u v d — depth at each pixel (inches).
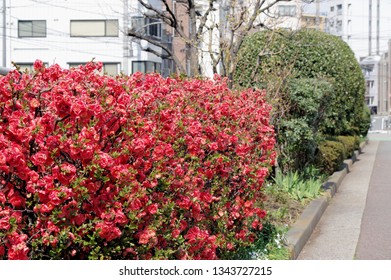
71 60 1248.2
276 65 469.1
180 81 218.5
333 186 461.1
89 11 1233.4
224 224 206.7
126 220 136.9
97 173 130.8
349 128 735.1
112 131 141.3
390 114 3051.2
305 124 394.3
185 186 169.3
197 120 197.5
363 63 3218.5
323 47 551.2
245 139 223.3
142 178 150.0
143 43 1118.4
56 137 128.4
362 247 290.8
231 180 222.5
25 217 130.3
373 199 438.9
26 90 132.6
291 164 408.8
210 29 372.5
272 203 346.6
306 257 271.9
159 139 160.6
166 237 159.6
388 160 762.2
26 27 1259.2
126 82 166.2
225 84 247.6
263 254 242.4
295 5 572.1
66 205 128.2
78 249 137.9
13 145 123.4
